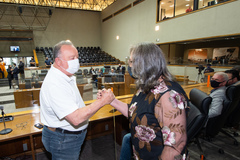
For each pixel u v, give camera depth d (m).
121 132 1.81
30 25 11.38
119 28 11.01
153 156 0.63
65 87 0.86
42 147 1.96
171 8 7.98
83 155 1.74
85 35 13.29
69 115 0.79
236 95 1.58
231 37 5.20
